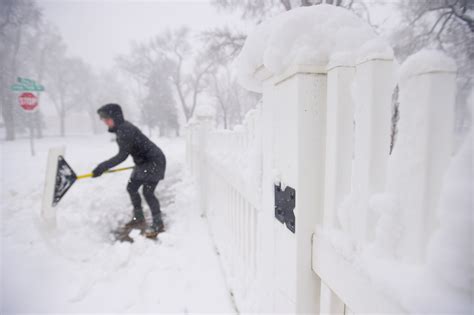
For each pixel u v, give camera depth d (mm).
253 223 1366
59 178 2496
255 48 881
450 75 392
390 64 505
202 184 3352
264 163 1040
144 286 1922
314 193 713
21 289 1842
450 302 356
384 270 458
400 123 451
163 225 2992
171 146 13367
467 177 339
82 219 2898
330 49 662
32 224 2811
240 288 1623
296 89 679
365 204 538
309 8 717
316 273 731
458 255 345
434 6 7211
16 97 18844
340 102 614
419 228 426
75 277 2002
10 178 4633
